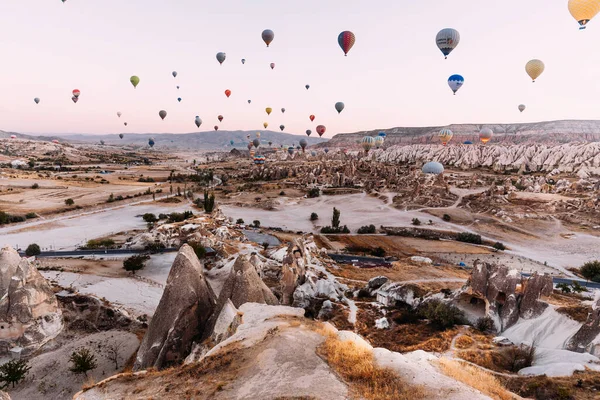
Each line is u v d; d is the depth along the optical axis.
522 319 36.47
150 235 84.25
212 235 85.06
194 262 32.44
